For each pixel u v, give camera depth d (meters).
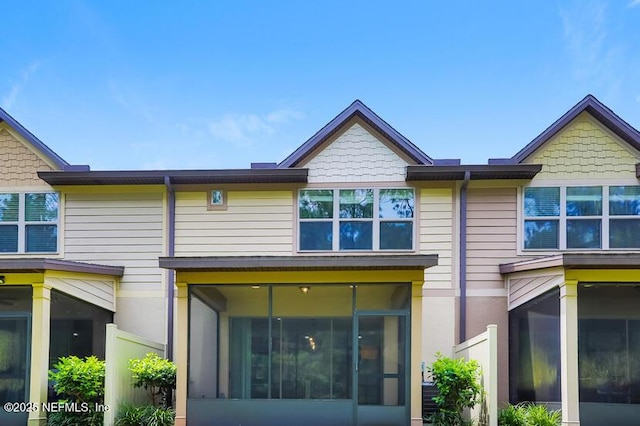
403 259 8.46
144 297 11.06
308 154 11.31
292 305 9.07
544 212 10.84
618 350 9.34
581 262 8.20
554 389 8.87
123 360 8.99
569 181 10.84
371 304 8.98
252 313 9.07
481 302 10.67
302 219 11.17
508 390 10.38
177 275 9.05
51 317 9.27
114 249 11.23
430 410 9.70
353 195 11.19
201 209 11.32
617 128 10.77
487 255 10.83
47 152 11.37
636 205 10.70
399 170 11.20
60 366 8.62
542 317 9.38
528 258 10.72
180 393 8.72
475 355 9.08
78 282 9.96
